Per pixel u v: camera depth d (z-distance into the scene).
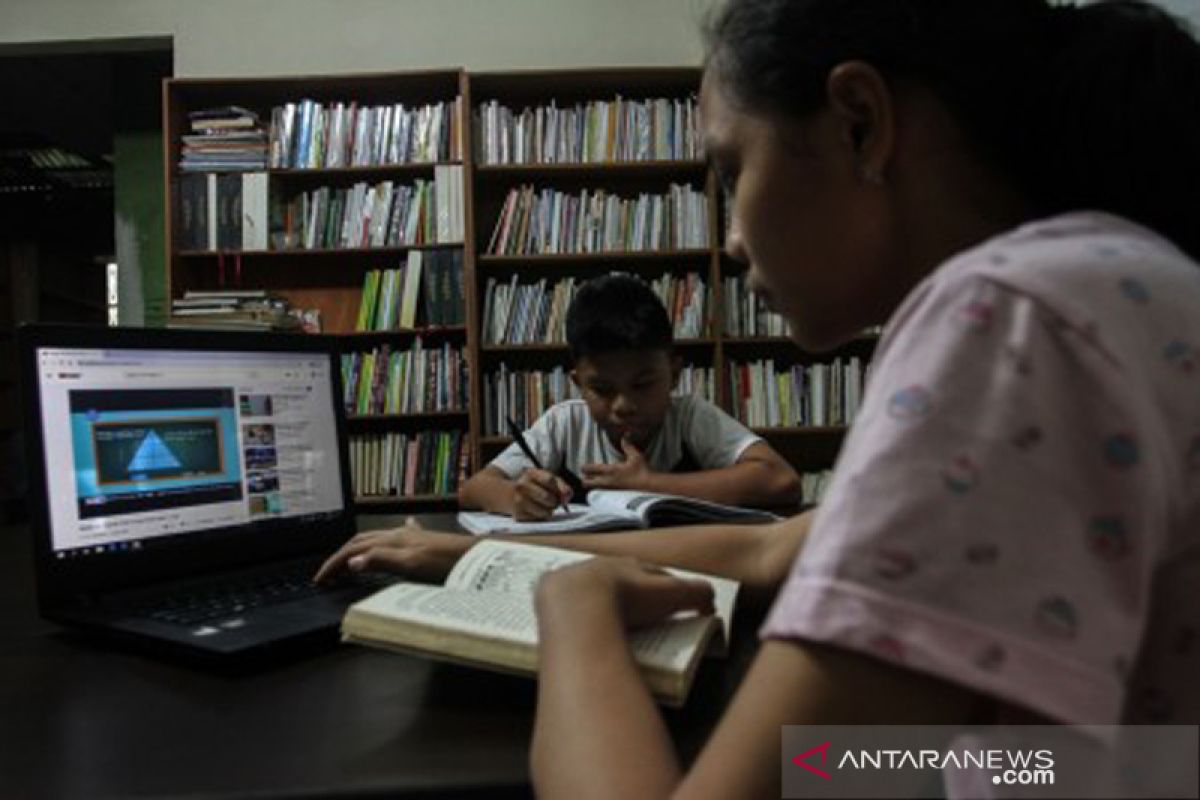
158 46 3.32
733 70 0.41
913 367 0.29
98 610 0.69
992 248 0.32
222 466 0.87
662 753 0.35
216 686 0.55
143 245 3.52
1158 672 0.32
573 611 0.45
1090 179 0.37
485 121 2.97
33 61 4.20
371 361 2.96
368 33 3.23
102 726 0.48
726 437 1.68
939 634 0.26
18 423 0.72
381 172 3.01
